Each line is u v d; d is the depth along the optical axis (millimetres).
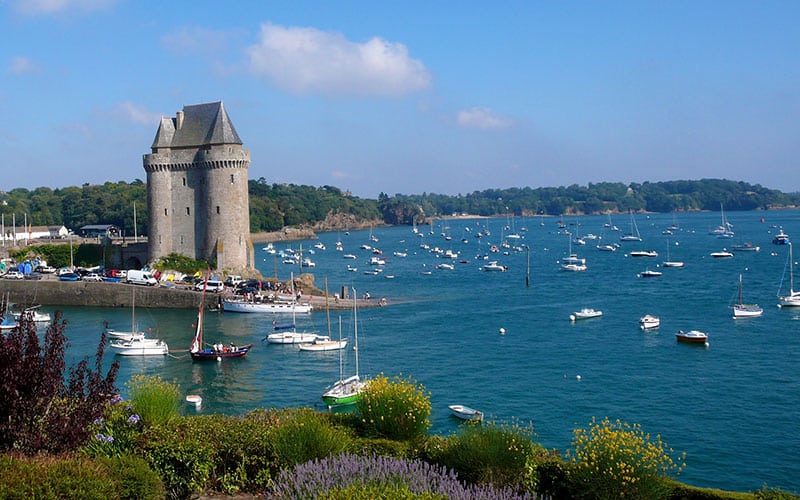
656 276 141750
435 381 60469
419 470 17953
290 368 65812
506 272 159125
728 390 56750
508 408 52688
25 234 179375
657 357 68625
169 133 117250
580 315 91625
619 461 18969
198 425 22531
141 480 17719
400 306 104875
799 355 68562
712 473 40688
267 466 20516
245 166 114750
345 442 20781
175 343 77188
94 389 19609
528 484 19469
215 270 112688
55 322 19656
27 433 17938
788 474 40406
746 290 117750
